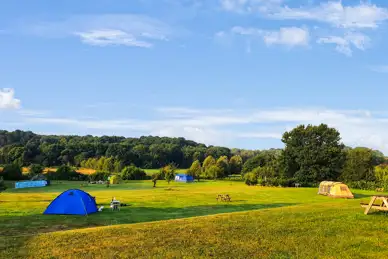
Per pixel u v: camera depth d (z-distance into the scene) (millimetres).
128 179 110875
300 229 14281
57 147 156000
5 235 16812
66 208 26656
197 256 11016
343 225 14859
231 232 13938
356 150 79062
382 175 73375
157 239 13070
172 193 54125
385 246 11805
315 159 80312
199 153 179750
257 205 37562
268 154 120562
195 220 16812
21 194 53688
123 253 11477
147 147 182375
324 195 53875
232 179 118250
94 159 140250
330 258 10664
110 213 27844
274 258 10758
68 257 11156
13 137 185875
